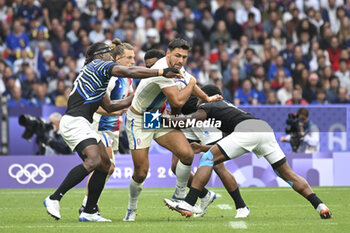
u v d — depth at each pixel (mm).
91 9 56156
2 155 35625
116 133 25141
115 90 24172
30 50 53062
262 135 20875
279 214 23516
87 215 20875
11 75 49125
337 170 37094
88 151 19750
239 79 51781
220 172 22391
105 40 54188
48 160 35875
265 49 54469
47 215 23562
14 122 35531
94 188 20641
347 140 37312
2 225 19859
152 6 59125
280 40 56156
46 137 35875
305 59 54750
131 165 36281
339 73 55062
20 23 53781
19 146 35688
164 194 32406
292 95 48031
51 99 49750
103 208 26594
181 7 58688
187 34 55781
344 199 29312
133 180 21281
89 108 20375
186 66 52188
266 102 48906
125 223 20109
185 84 21234
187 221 20922
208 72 52781
